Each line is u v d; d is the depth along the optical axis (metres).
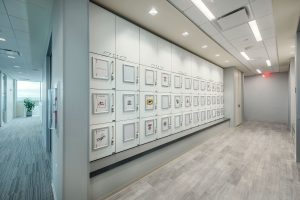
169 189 2.57
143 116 3.25
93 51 2.43
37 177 3.12
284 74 9.62
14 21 3.19
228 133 6.65
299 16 2.95
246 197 2.37
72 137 1.91
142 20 3.04
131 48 3.01
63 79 1.85
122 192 2.49
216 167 3.38
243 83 9.92
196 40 4.06
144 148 3.06
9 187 2.75
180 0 2.49
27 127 9.08
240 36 3.86
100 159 2.50
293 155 4.16
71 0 1.90
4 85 10.86
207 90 5.99
